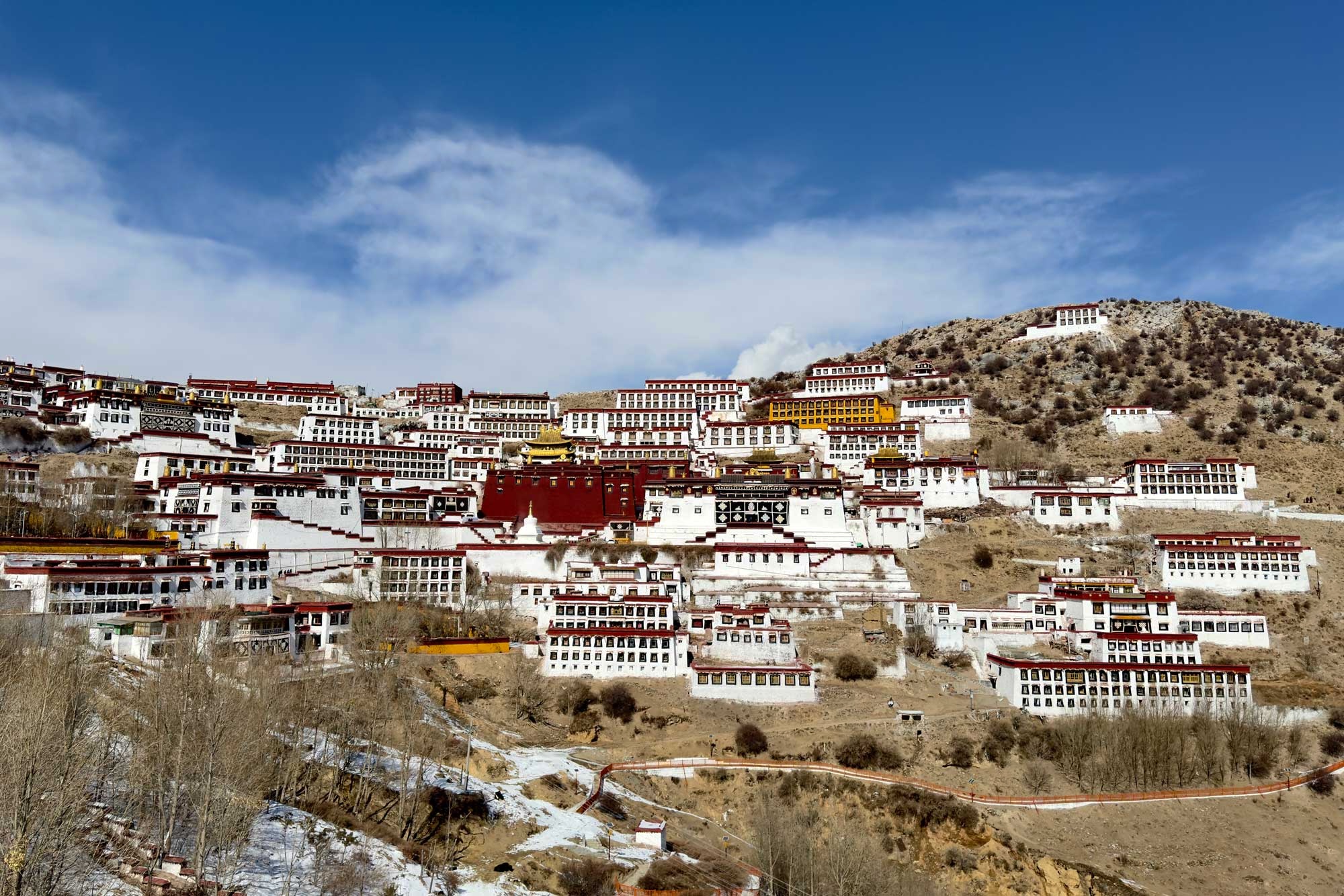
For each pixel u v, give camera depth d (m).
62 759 64.62
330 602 140.75
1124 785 118.12
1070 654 147.00
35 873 60.22
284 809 85.06
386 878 78.69
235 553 144.62
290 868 72.12
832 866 90.75
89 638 107.25
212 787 72.69
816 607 162.00
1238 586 174.88
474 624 147.50
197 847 68.88
